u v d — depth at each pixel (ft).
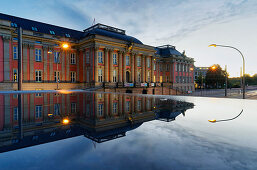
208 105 13.79
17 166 2.37
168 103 15.64
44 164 2.45
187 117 7.92
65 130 5.42
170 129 5.51
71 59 116.98
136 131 5.24
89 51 108.17
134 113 9.62
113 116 8.57
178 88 185.98
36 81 97.66
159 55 187.11
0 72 79.87
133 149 3.46
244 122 6.67
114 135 4.75
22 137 4.44
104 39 109.19
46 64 102.22
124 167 2.34
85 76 113.29
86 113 9.81
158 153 3.20
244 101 17.84
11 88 82.89
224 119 7.42
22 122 6.88
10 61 83.46
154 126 6.02
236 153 3.19
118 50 119.85
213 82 293.64
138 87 128.98
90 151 3.29
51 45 104.47
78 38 125.49
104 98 22.85
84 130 5.40
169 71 190.60
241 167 2.39
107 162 2.64
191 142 4.01
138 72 137.80
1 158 2.75
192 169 2.26
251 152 3.24
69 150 3.36
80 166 2.39
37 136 4.55
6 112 10.14
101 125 6.29
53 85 103.81
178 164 2.53
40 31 106.93
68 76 112.57
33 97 24.45
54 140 4.15
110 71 113.39
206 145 3.76
